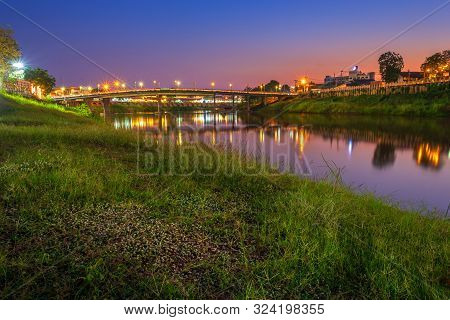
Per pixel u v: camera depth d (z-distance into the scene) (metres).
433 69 105.31
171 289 3.35
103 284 3.39
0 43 39.12
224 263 3.99
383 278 3.68
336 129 50.22
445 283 3.85
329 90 108.06
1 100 28.52
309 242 4.43
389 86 87.31
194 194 6.66
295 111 96.75
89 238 4.30
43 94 66.56
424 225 6.25
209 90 100.62
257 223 5.33
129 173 7.77
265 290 3.50
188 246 4.37
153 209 5.56
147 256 4.02
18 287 3.19
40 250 3.88
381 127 52.91
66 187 6.00
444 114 63.41
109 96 81.88
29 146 9.96
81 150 10.32
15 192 5.53
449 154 28.92
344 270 3.99
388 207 7.69
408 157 27.30
